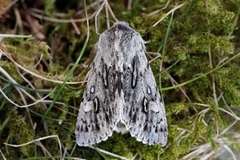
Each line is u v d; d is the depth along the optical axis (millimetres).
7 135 193
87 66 193
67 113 192
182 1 195
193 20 195
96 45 191
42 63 201
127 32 183
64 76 193
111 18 204
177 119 194
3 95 190
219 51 193
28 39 198
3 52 191
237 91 188
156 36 194
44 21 210
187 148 189
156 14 199
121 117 179
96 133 181
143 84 182
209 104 191
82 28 204
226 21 191
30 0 211
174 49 192
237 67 192
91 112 182
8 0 207
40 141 192
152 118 182
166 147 190
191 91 194
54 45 207
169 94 195
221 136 195
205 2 192
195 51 193
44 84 195
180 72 193
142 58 183
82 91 191
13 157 191
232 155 196
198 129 189
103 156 189
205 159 197
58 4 214
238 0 192
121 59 182
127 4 211
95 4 208
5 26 209
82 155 192
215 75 191
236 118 192
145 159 190
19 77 195
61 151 190
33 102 194
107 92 181
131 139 189
